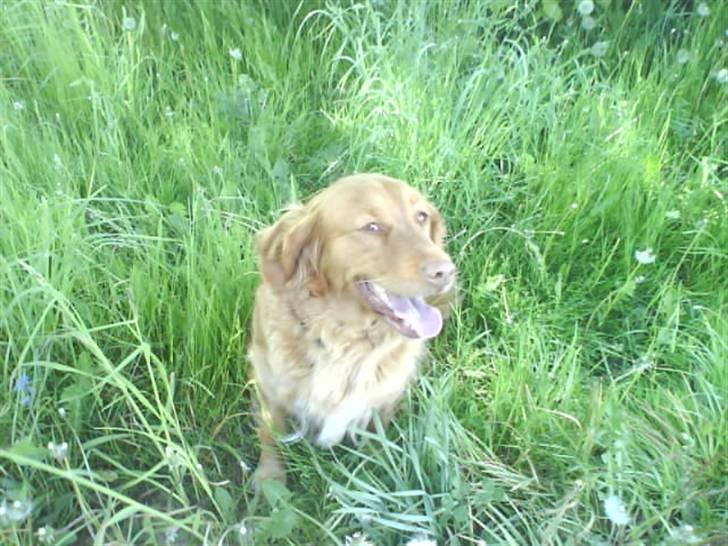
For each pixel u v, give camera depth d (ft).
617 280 4.99
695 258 5.16
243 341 4.52
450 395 4.43
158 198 5.05
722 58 5.87
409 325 3.74
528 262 5.13
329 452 4.35
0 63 5.78
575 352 4.47
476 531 4.04
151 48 5.97
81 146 5.38
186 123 5.47
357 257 3.67
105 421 4.25
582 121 5.60
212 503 4.15
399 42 5.81
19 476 4.00
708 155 5.74
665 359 4.67
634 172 5.22
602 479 4.14
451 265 3.56
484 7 6.15
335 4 6.42
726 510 4.01
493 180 5.54
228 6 6.24
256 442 4.41
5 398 4.09
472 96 5.65
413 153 5.43
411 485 4.09
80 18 6.24
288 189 5.18
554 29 6.49
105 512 3.62
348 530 3.92
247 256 4.68
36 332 4.03
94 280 4.53
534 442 4.27
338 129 5.69
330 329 3.89
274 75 5.79
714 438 4.21
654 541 3.87
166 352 4.52
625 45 6.32
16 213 4.49
